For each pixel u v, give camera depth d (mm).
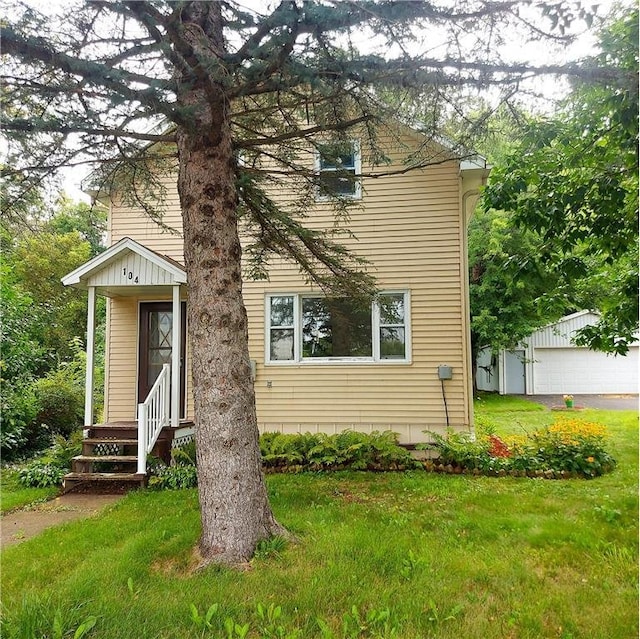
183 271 7152
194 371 3912
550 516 4676
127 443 6801
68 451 7145
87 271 7195
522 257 6160
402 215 8023
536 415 13492
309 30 3285
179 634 2699
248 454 3801
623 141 4906
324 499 5359
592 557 3713
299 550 3744
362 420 7898
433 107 4148
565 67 3572
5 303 8594
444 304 7848
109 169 4887
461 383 7711
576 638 2672
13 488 6391
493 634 2701
